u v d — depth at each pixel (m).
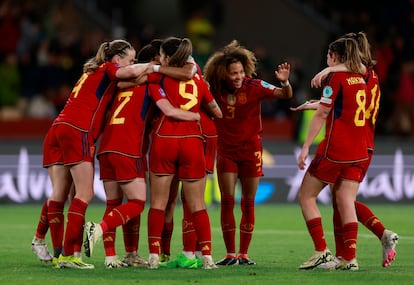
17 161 59.56
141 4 79.94
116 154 29.98
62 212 31.34
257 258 34.66
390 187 62.12
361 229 46.16
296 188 61.88
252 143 32.16
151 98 30.30
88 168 30.27
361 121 30.08
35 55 70.75
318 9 83.50
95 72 30.48
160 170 30.14
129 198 30.19
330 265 30.39
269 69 71.31
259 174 32.53
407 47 74.12
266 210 57.50
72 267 30.31
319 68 76.69
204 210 30.50
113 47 30.84
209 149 31.16
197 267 31.02
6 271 29.66
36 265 31.64
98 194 59.31
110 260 30.86
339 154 29.84
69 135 30.02
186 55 30.17
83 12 79.62
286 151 61.94
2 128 66.88
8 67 68.44
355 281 27.41
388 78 72.00
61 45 70.56
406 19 78.25
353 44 29.97
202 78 30.78
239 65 31.20
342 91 29.78
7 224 47.53
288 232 44.72
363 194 62.00
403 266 32.00
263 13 81.38
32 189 59.62
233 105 31.75
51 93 69.50
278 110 71.81
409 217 52.78
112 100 30.94
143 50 31.94
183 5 80.62
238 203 60.47
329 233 44.22
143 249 37.25
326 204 61.19
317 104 31.78
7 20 71.38
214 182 59.62
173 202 32.00
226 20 81.31
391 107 71.75
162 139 29.92
